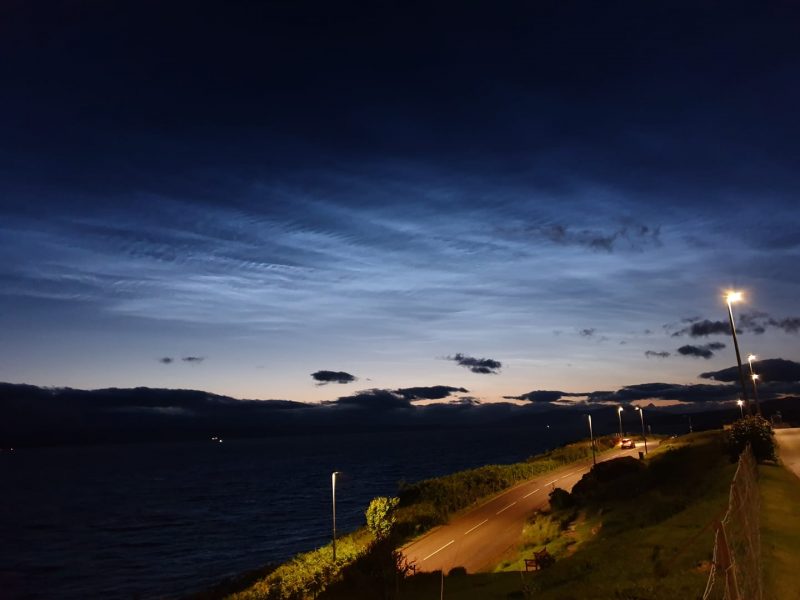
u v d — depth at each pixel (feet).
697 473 130.82
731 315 136.56
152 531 395.34
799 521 64.44
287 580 122.21
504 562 116.57
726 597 23.50
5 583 269.44
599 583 58.13
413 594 96.89
